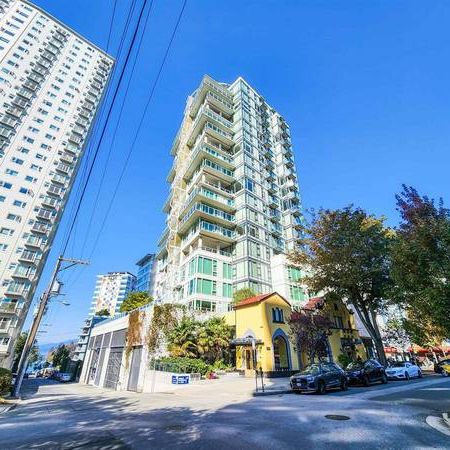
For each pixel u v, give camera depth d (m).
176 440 6.74
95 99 70.06
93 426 8.70
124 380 27.38
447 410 9.95
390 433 7.08
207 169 47.66
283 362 26.70
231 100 60.59
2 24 62.91
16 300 45.25
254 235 46.06
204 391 18.11
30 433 7.93
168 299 42.59
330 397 13.72
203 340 25.19
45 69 64.50
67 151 59.97
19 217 49.62
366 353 38.47
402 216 9.42
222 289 40.47
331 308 35.06
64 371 60.81
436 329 9.45
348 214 30.97
